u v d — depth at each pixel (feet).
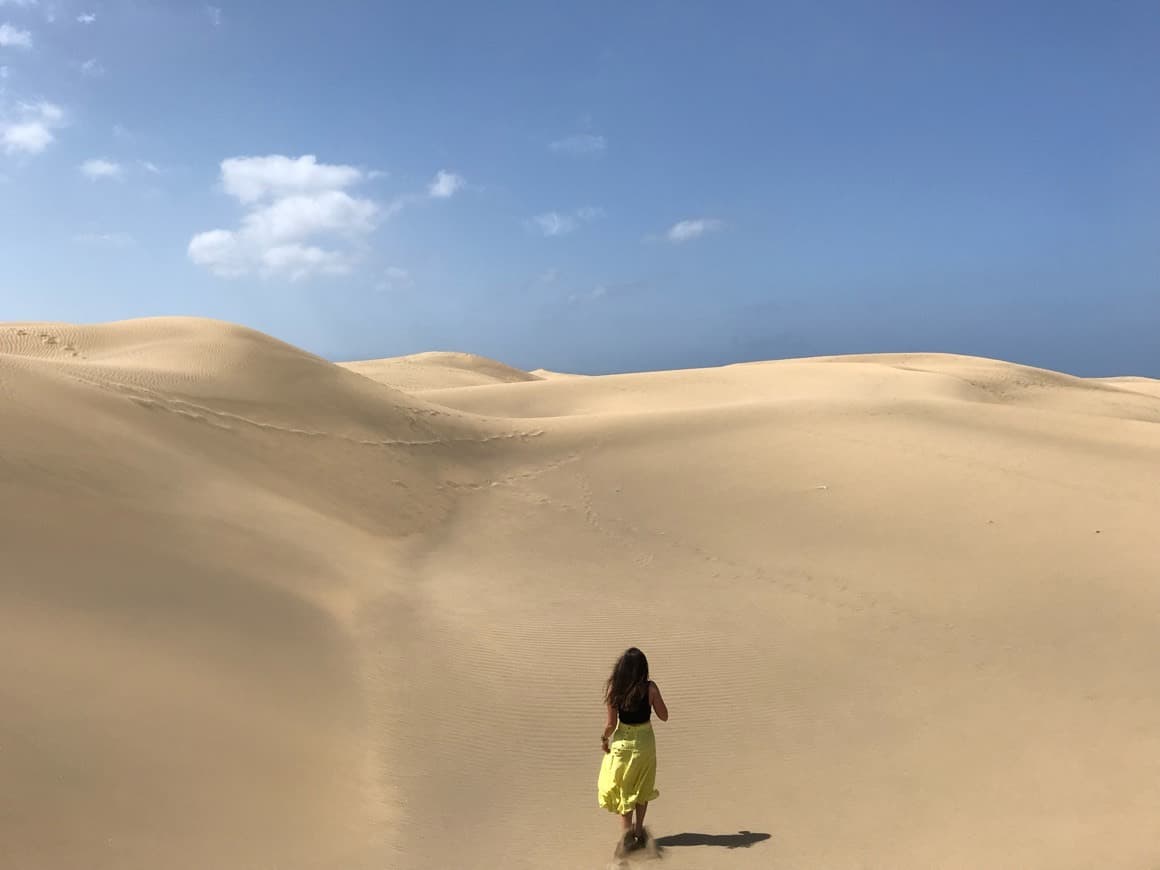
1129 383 236.02
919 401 87.35
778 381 152.76
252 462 51.34
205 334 75.25
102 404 47.93
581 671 29.84
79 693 18.48
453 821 19.19
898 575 40.63
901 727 24.57
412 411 73.10
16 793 14.47
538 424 79.77
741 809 19.75
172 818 15.79
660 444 73.72
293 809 17.76
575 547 48.49
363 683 26.22
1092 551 41.57
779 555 45.29
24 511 28.17
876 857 16.80
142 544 29.86
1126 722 23.86
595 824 19.26
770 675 29.35
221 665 23.07
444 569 43.04
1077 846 16.44
